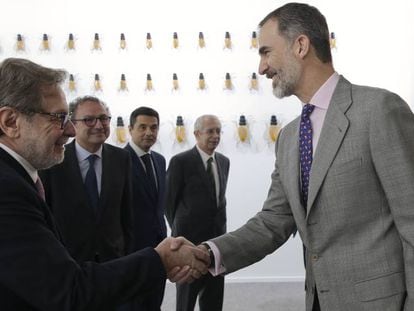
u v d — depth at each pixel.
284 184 1.33
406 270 1.06
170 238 1.39
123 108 4.14
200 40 4.16
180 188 2.92
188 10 4.16
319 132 1.23
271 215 1.52
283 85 1.26
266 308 3.58
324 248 1.18
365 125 1.11
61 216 1.98
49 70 1.07
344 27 4.20
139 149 2.70
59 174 2.02
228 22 4.18
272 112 4.22
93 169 2.12
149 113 2.72
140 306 2.07
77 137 2.14
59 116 1.05
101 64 4.12
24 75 1.01
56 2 4.08
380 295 1.10
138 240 2.49
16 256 0.86
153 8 4.14
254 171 4.24
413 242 1.02
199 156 2.98
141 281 1.03
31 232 0.89
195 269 1.39
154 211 2.59
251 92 4.21
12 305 0.90
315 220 1.19
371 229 1.13
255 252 1.49
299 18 1.21
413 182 1.04
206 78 4.20
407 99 4.20
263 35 1.27
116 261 1.02
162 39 4.16
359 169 1.12
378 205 1.12
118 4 4.12
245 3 4.16
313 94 1.24
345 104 1.17
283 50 1.23
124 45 4.12
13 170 0.97
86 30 4.11
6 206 0.88
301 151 1.26
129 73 4.15
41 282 0.87
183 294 2.94
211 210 2.91
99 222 2.05
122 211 2.25
